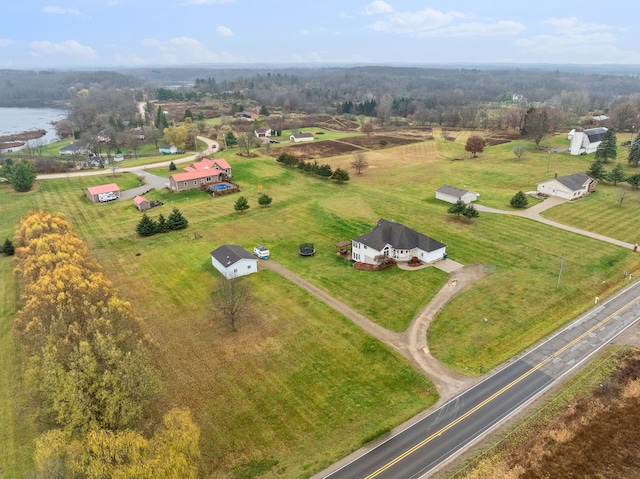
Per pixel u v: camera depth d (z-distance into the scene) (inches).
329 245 2802.7
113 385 1240.8
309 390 1561.3
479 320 1952.5
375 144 6274.6
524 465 1266.0
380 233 2522.1
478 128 7696.9
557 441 1344.7
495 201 3508.9
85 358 1246.9
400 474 1234.0
